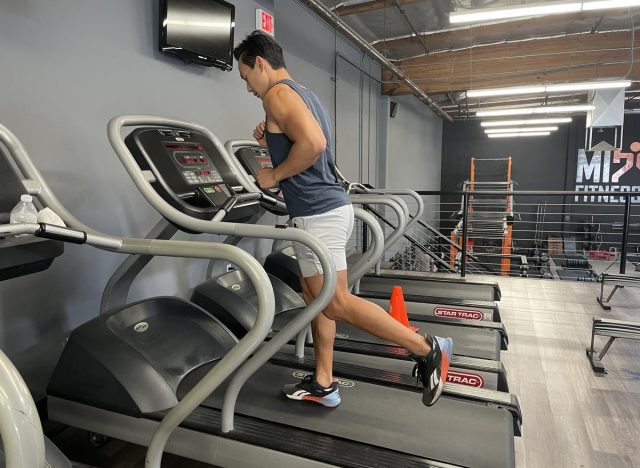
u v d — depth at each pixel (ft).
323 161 5.65
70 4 7.63
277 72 5.76
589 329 11.60
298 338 7.84
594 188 43.37
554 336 11.16
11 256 4.44
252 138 12.68
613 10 19.54
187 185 6.95
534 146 45.06
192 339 7.06
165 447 5.79
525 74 25.98
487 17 13.82
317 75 19.31
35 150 7.20
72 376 6.25
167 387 6.13
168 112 9.86
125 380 5.97
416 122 36.06
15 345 7.07
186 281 10.82
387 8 18.52
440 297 12.07
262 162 9.50
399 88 27.45
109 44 8.39
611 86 19.93
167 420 4.99
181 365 6.61
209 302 9.29
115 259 8.77
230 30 10.76
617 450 6.74
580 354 10.11
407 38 23.04
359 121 24.52
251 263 4.49
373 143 27.14
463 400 6.49
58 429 7.13
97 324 6.55
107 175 8.50
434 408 6.25
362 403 6.38
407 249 30.12
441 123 46.70
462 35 22.35
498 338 9.16
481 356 8.41
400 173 31.96
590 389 8.55
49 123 7.40
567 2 12.87
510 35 22.84
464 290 12.63
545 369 9.39
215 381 4.71
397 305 9.21
